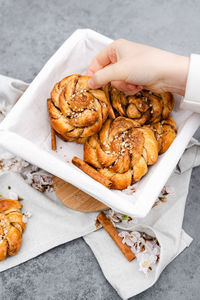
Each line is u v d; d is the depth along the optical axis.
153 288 0.78
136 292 0.75
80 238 0.80
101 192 0.64
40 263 0.79
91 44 0.74
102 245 0.79
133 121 0.70
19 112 0.68
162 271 0.79
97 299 0.78
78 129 0.69
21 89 0.82
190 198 0.83
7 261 0.77
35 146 0.66
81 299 0.78
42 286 0.78
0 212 0.77
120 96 0.71
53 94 0.70
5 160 0.83
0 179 0.80
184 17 0.93
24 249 0.78
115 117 0.72
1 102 0.84
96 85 0.67
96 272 0.79
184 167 0.81
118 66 0.65
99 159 0.69
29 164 0.83
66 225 0.79
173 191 0.80
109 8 0.94
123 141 0.68
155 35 0.92
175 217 0.78
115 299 0.78
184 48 0.91
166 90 0.67
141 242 0.78
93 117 0.68
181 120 0.74
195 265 0.79
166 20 0.93
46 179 0.81
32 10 0.94
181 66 0.63
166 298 0.78
